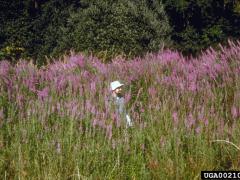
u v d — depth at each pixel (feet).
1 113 24.71
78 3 66.08
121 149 21.31
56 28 65.46
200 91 28.94
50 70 38.04
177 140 20.97
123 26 54.08
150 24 55.67
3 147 21.91
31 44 65.62
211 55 35.63
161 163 19.80
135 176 19.62
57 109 26.32
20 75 34.86
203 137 21.85
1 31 64.64
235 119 23.47
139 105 28.96
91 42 53.93
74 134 22.84
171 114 24.57
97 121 23.08
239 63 32.50
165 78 32.37
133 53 53.21
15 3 65.21
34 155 20.93
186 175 19.35
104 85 32.73
